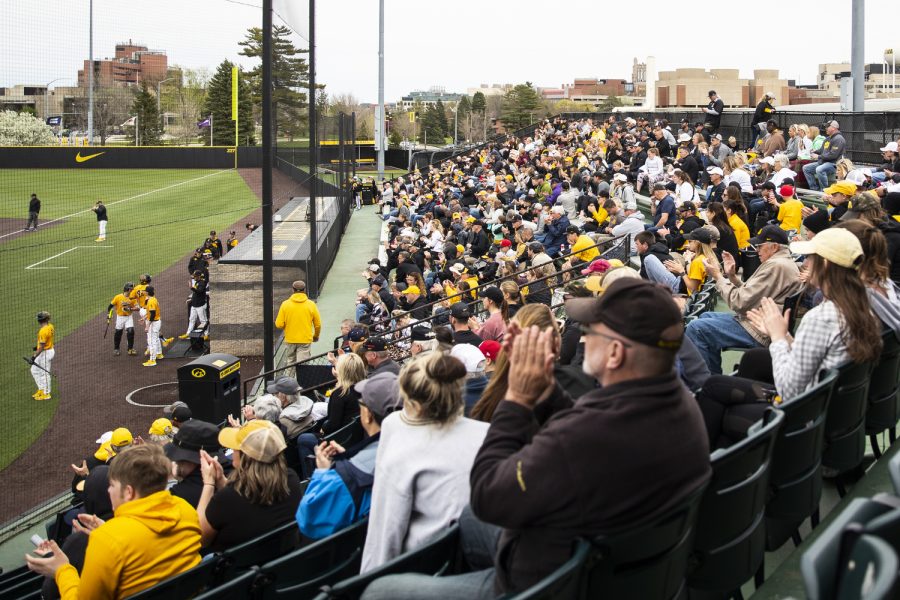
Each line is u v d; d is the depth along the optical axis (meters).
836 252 3.93
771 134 20.48
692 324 6.49
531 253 14.20
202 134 58.19
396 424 3.51
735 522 3.03
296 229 22.95
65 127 44.34
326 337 17.00
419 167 63.50
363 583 3.00
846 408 4.05
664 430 2.38
